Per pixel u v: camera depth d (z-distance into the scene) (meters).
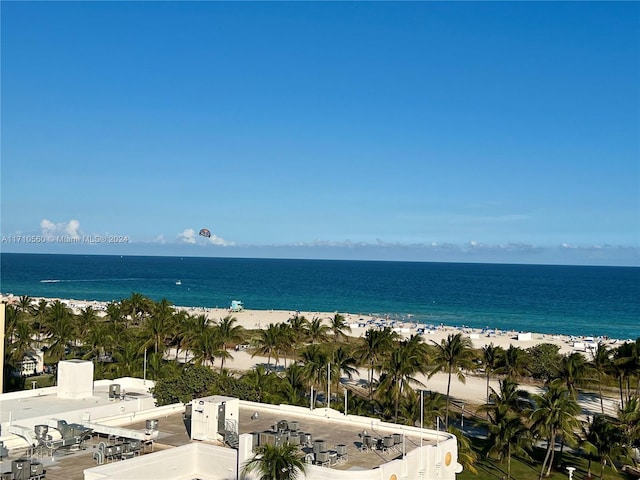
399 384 69.06
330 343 115.62
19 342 96.75
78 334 107.81
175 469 36.00
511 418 61.12
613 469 63.56
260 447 35.38
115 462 33.53
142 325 122.88
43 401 51.78
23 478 33.16
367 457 39.34
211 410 41.12
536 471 63.16
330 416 47.84
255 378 69.44
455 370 79.06
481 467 64.12
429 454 39.62
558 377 76.44
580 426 62.97
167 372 79.12
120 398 54.03
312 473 34.28
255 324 175.25
